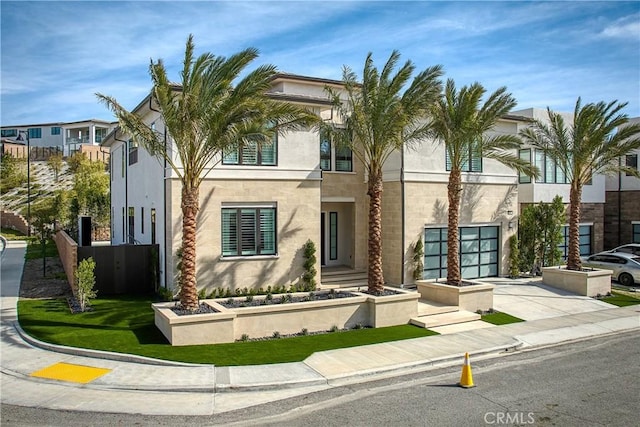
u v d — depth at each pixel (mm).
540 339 15555
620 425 9266
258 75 14492
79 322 15461
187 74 14508
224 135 14484
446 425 9164
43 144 79062
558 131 23828
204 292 18391
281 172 19781
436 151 22969
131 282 20312
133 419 9242
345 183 23234
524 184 28359
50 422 9023
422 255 22391
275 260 19656
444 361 13180
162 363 12094
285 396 10602
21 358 12430
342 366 12312
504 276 25438
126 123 14422
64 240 24625
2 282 21938
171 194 18391
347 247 24500
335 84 24094
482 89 18688
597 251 32312
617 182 34062
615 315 19141
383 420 9352
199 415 9500
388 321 16469
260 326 14680
